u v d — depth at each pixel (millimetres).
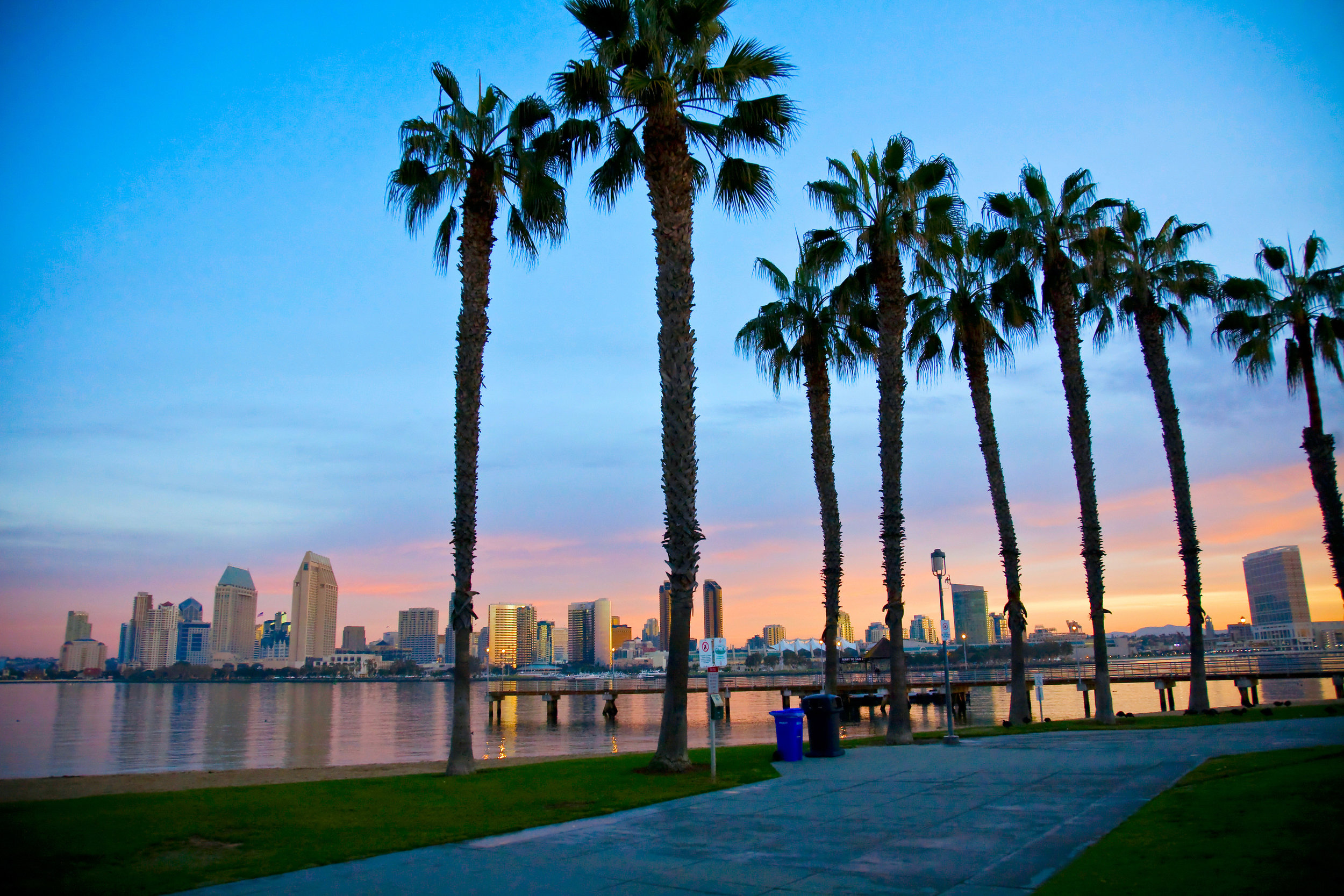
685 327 17188
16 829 10672
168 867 9000
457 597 17875
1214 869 6797
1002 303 27984
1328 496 25969
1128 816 9898
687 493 16781
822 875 7930
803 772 15516
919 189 23375
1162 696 45000
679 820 11148
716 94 18609
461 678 17625
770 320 27062
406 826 11031
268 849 9766
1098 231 26391
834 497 26891
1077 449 26734
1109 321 29859
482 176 19266
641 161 19766
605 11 17797
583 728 56875
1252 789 10328
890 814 10922
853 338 27953
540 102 19359
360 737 50625
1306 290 27016
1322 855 6883
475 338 18688
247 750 41469
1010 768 14781
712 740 14836
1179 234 29000
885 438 22859
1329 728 19266
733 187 19500
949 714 20562
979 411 28547
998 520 28016
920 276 24844
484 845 9906
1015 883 7293
